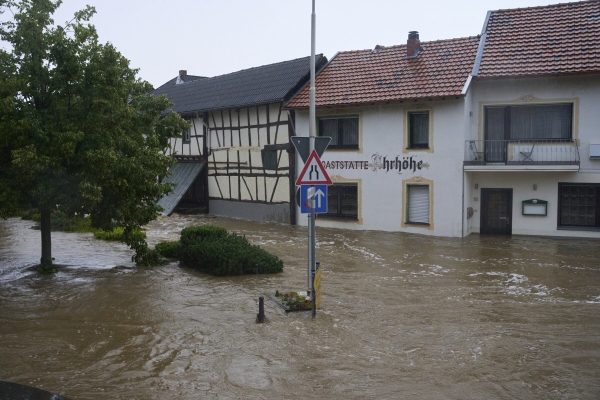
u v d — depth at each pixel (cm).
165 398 679
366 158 2144
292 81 2362
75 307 1084
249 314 1027
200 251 1403
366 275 1372
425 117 2019
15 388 514
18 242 1900
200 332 927
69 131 1205
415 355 816
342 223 2223
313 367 770
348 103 2083
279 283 1275
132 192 1311
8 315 1032
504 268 1454
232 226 2345
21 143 1183
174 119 1567
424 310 1054
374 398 674
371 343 867
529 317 1006
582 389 696
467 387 703
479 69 1942
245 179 2625
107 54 1278
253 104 2403
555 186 1903
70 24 1311
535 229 1945
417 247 1777
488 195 2008
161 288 1231
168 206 2766
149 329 946
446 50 2139
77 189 1245
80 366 782
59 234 2095
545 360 792
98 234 1981
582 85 1833
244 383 721
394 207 2091
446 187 1962
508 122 1952
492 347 846
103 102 1253
